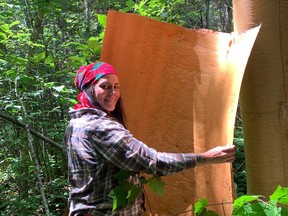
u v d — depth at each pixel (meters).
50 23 5.78
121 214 1.83
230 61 1.72
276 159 1.71
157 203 2.18
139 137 2.17
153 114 2.12
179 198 2.05
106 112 1.83
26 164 4.37
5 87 4.12
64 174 4.67
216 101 1.78
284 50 1.66
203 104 1.88
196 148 1.92
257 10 1.70
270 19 1.67
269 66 1.69
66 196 4.21
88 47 3.18
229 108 1.63
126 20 2.14
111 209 1.78
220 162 1.62
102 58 2.22
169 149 2.06
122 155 1.64
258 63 1.72
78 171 1.79
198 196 1.94
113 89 1.81
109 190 1.77
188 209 2.02
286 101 1.67
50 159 4.80
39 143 4.51
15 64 3.50
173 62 2.04
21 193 4.36
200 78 1.91
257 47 1.71
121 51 2.18
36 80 3.51
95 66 1.81
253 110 1.77
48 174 4.58
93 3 6.23
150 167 1.63
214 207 1.81
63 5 4.68
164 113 2.08
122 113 2.00
